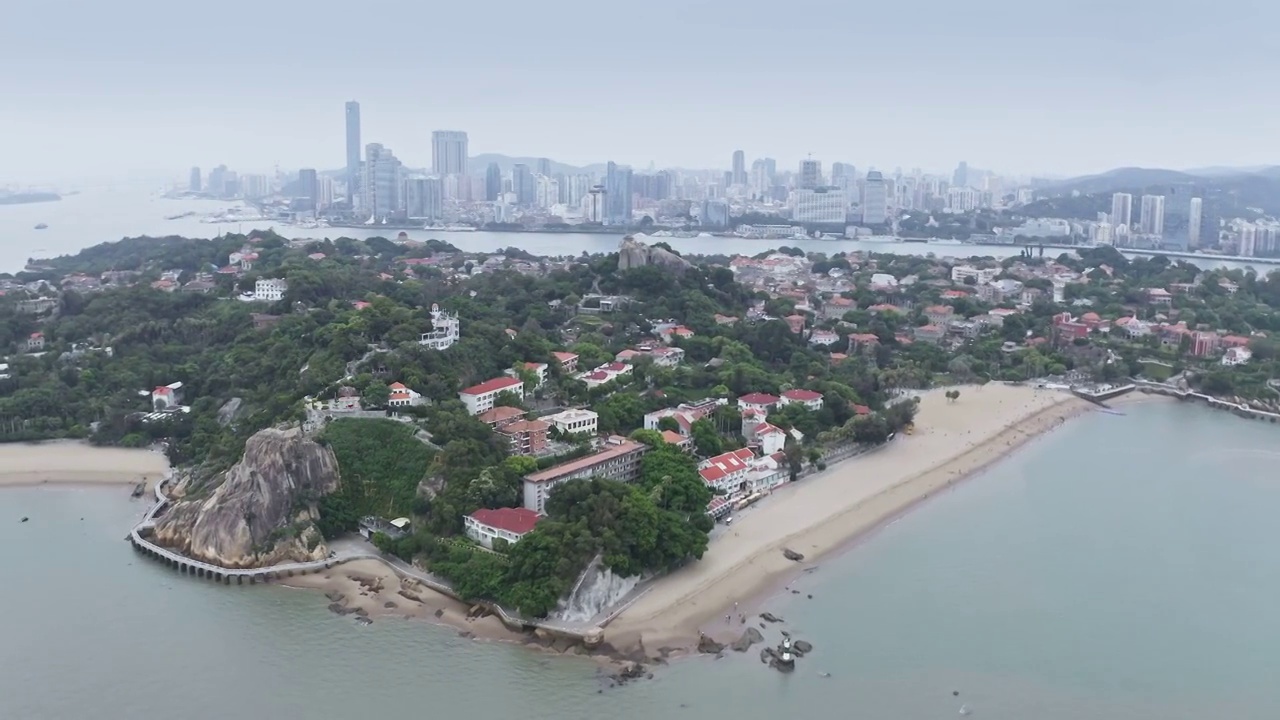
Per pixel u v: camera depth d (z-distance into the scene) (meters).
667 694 149.12
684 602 177.00
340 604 178.75
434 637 166.88
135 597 182.00
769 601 180.62
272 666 157.00
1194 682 153.75
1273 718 144.12
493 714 143.50
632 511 184.00
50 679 152.38
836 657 160.25
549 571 171.50
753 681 152.88
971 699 147.88
